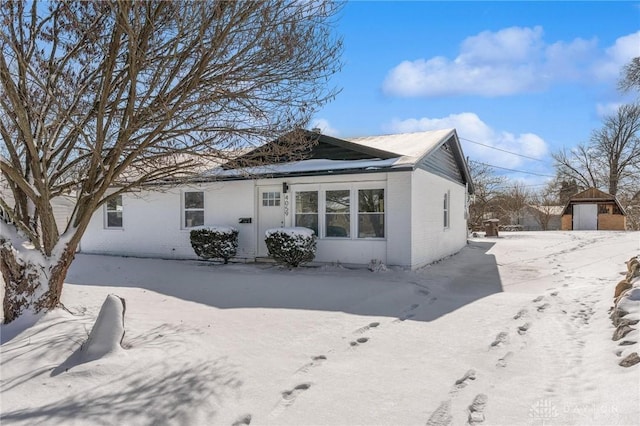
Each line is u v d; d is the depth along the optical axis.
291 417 3.39
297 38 5.30
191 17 4.81
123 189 6.20
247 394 3.79
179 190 13.42
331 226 11.63
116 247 14.77
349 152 11.42
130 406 3.48
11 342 4.94
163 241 13.95
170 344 5.00
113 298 4.68
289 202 12.03
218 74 5.34
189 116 5.41
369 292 8.05
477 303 7.34
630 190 39.06
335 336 5.47
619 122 39.03
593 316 5.99
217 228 12.16
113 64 5.06
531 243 17.84
